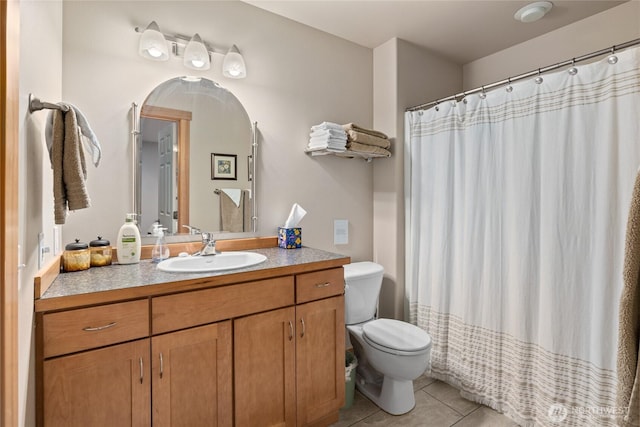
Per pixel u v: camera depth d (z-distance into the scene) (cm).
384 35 246
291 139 226
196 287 133
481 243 198
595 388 150
